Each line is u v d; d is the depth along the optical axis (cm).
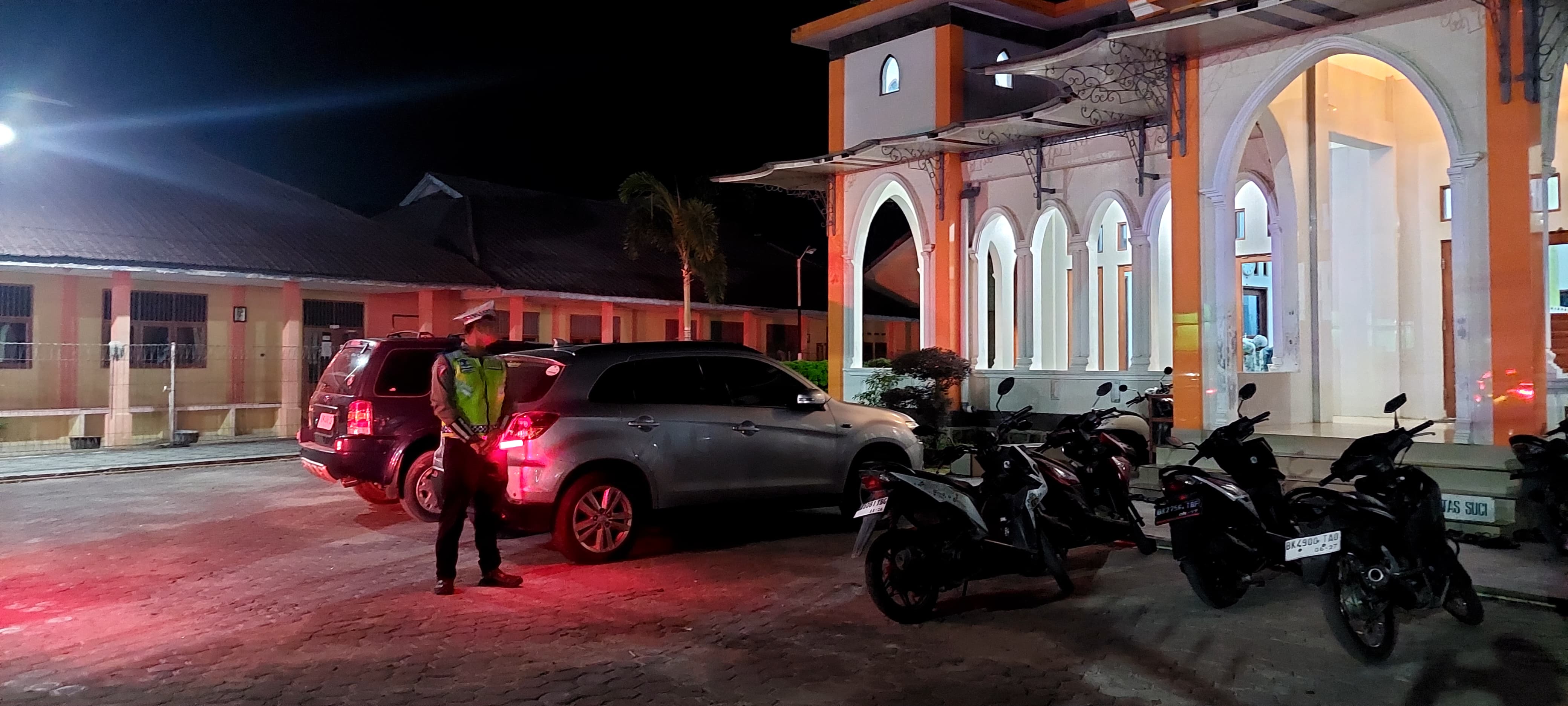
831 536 1009
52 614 716
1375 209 1374
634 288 2864
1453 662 580
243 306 2206
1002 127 1504
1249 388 742
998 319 1797
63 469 1565
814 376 2117
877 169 1802
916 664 589
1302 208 1276
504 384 796
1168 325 1633
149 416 2031
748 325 3262
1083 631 656
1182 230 1154
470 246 2683
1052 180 1591
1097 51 1127
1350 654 571
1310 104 1280
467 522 1082
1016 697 532
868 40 1897
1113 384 1516
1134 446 1286
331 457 1062
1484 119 929
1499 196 919
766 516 1128
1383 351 1362
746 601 743
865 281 3725
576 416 859
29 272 1903
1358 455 650
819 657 604
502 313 2603
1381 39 995
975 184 1691
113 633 666
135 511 1180
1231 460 711
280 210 2431
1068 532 782
